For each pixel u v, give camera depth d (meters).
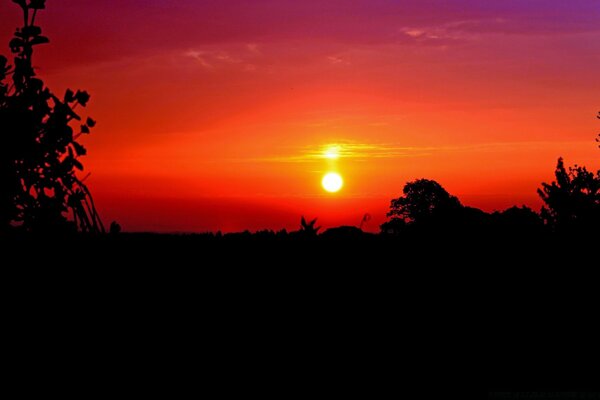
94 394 5.15
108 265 5.47
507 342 7.77
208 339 5.79
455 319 7.46
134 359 5.41
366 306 6.78
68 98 4.68
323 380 5.98
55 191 4.64
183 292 5.95
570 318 8.74
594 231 10.95
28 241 4.77
